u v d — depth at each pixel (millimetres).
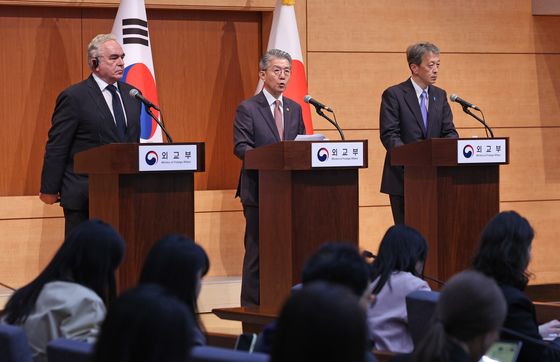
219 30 17469
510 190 19109
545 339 9266
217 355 5453
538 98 19188
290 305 4027
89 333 7234
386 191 14531
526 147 19156
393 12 18297
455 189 13000
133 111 13266
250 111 13844
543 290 18422
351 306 3986
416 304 8016
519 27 19047
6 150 16234
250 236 13820
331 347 3936
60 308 7242
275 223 12492
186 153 11609
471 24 18766
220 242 16938
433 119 14586
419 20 18453
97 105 12977
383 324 8750
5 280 15789
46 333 7262
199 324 7332
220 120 17562
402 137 14570
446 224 12977
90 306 7281
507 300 8062
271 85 13945
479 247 8367
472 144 12805
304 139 12195
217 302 15898
